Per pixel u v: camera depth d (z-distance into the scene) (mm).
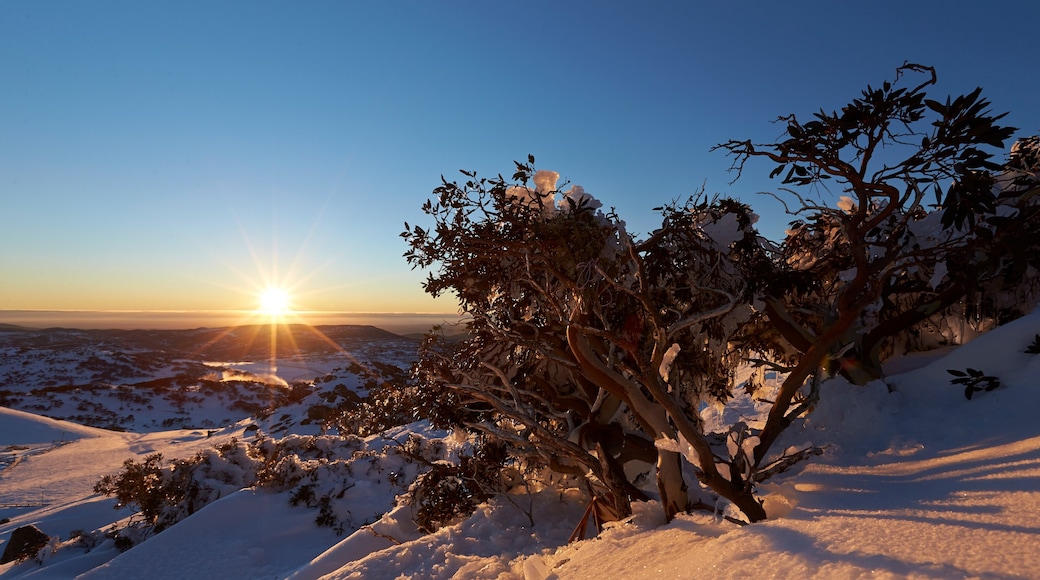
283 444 13516
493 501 6914
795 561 2176
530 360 6598
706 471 3445
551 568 3883
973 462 3209
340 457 13094
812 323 6508
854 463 3924
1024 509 2189
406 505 7668
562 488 7074
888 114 4180
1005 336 5086
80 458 31750
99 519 16672
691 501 4223
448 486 7195
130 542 12102
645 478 5531
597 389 5871
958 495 2607
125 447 34875
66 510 17875
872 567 1922
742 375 9109
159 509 12531
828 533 2367
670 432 4207
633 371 3689
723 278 5691
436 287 6184
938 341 7109
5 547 14305
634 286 5383
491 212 5836
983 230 5035
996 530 2018
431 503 7094
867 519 2465
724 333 6020
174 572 8547
